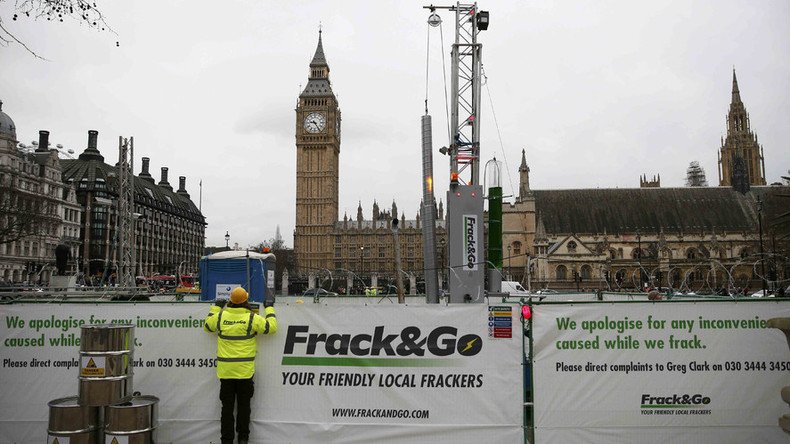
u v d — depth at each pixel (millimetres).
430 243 15203
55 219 101188
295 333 9516
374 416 9359
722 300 9195
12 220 68562
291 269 148750
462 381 9305
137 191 149500
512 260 122562
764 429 9070
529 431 9164
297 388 9461
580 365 9180
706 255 116312
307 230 170750
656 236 122000
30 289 16609
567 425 9109
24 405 9672
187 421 9570
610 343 9195
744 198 127312
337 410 9398
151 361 9656
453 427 9227
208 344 9664
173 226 176125
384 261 176000
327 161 172250
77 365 9727
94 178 127312
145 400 9164
